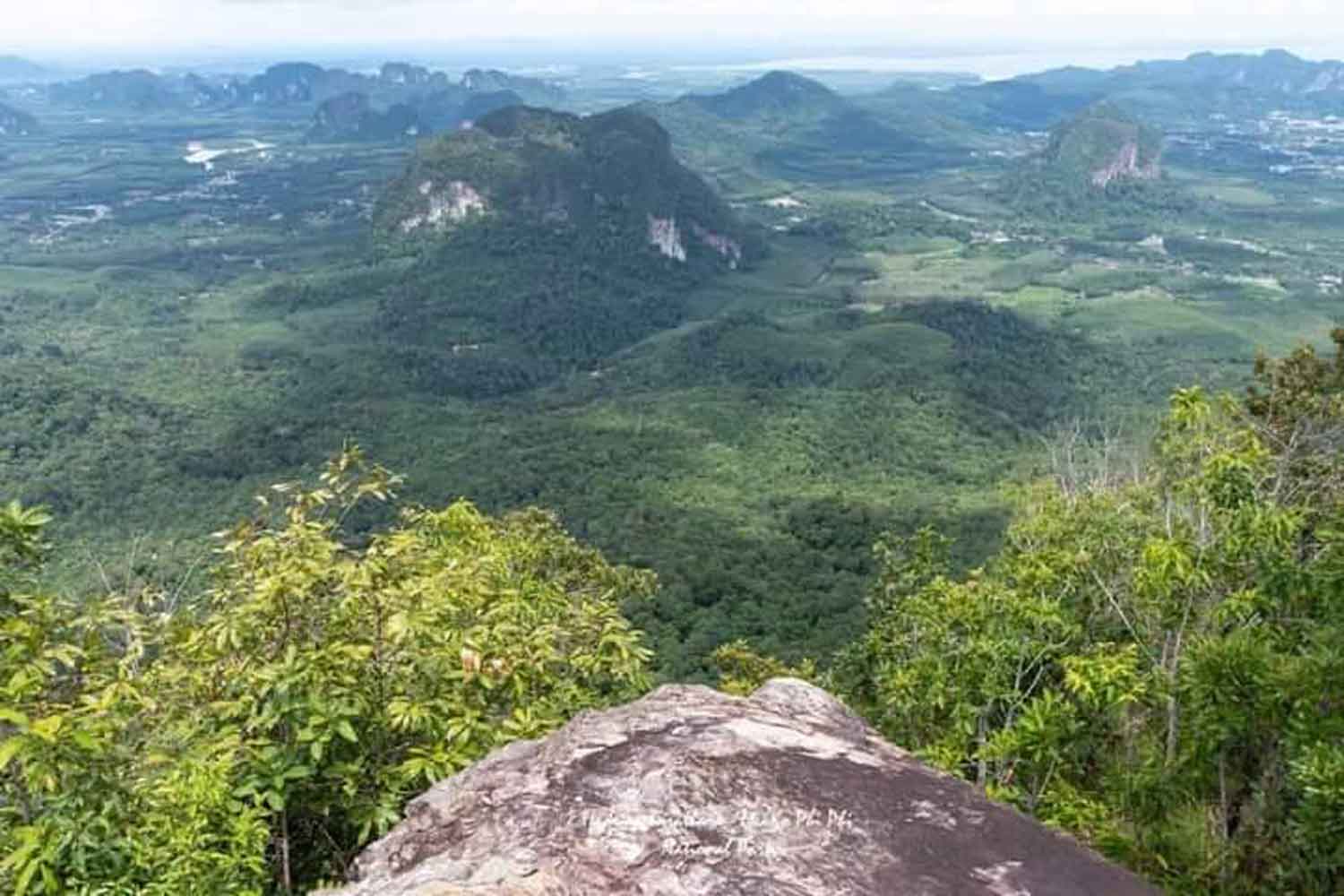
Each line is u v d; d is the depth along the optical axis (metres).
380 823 4.91
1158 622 7.77
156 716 5.22
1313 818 5.26
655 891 3.28
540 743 4.51
